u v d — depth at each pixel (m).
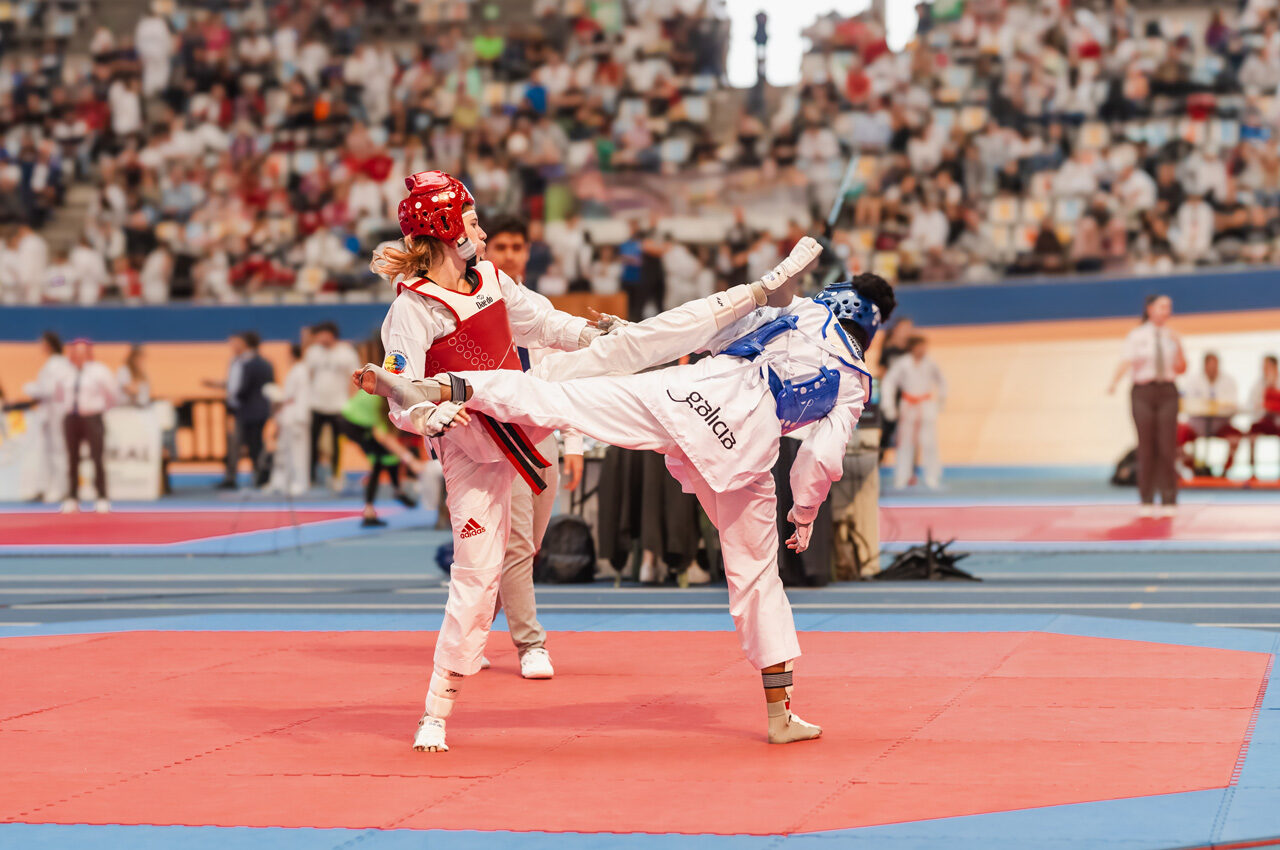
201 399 27.45
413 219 6.35
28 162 31.61
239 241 30.11
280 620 10.73
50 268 29.34
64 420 22.36
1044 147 27.94
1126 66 28.19
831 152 28.73
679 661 8.59
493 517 6.33
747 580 6.32
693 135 30.61
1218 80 27.80
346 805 5.38
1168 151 27.08
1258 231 26.03
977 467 26.84
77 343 22.44
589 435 6.16
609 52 31.41
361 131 30.58
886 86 29.17
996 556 14.86
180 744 6.48
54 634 10.04
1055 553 15.00
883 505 21.27
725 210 29.08
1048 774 5.68
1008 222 27.58
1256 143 26.92
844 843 4.78
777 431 6.28
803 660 8.49
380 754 6.25
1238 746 6.08
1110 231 26.64
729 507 6.30
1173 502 18.50
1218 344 24.80
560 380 6.41
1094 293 25.86
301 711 7.26
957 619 10.12
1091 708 6.94
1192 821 4.96
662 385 6.21
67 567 15.30
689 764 5.98
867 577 12.79
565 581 12.64
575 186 29.61
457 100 31.06
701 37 31.48
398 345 6.32
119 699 7.59
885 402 24.11
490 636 9.84
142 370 25.72
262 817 5.23
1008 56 28.88
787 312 6.53
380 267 6.40
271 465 25.98
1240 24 28.12
